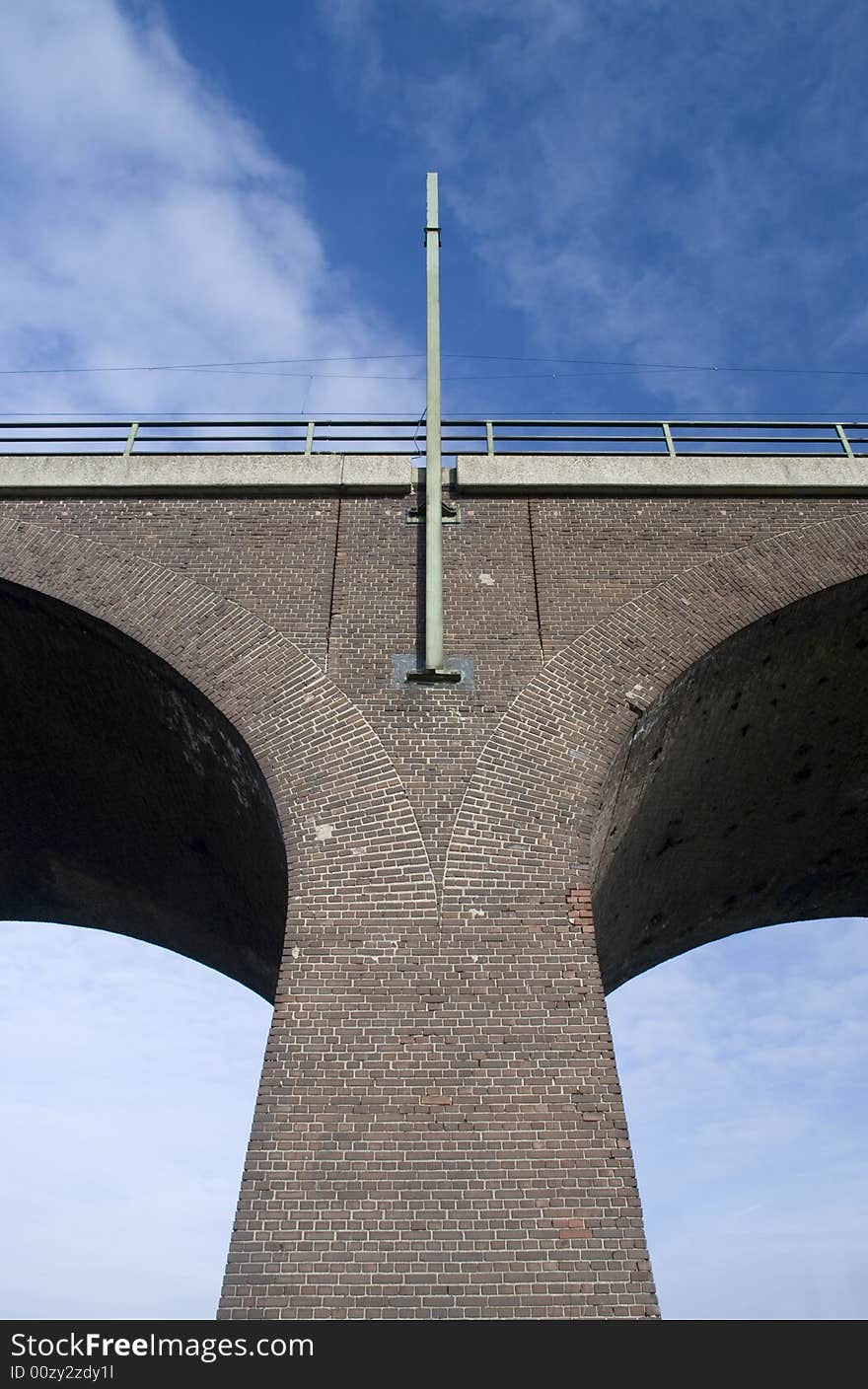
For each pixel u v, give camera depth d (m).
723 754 13.85
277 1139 8.13
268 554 12.11
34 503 12.60
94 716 13.46
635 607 11.75
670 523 12.59
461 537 12.31
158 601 11.63
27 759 15.07
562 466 12.86
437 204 14.23
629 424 13.80
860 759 15.35
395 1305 7.39
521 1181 8.00
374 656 11.22
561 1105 8.39
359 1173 7.99
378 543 12.27
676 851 15.44
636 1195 7.94
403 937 9.29
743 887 17.34
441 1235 7.71
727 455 13.12
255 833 12.41
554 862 9.84
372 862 9.73
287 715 10.73
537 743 10.62
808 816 16.23
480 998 8.95
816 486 12.80
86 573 11.89
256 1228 7.69
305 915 9.41
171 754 12.91
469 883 9.63
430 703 10.85
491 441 13.27
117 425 13.48
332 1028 8.75
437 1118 8.29
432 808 10.08
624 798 12.37
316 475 12.70
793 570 12.16
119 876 16.78
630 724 10.89
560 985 9.07
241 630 11.40
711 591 11.93
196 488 12.61
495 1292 7.46
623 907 15.38
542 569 12.06
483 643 11.37
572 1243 7.70
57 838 16.50
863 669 13.69
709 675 12.02
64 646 12.52
